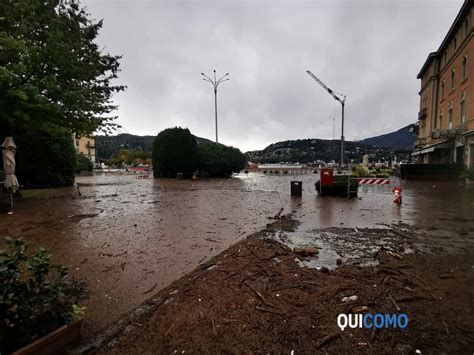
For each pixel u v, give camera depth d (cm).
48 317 181
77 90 959
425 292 273
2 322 159
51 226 596
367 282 296
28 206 885
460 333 206
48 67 909
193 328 217
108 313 245
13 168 800
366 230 543
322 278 308
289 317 229
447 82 2575
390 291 275
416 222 619
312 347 192
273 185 1794
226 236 508
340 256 388
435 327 214
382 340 199
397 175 2725
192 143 2559
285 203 942
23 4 826
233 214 734
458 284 291
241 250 416
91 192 1339
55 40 881
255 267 344
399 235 502
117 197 1135
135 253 413
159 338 206
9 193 788
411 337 202
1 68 694
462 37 2183
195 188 1575
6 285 164
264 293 272
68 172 1642
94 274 334
